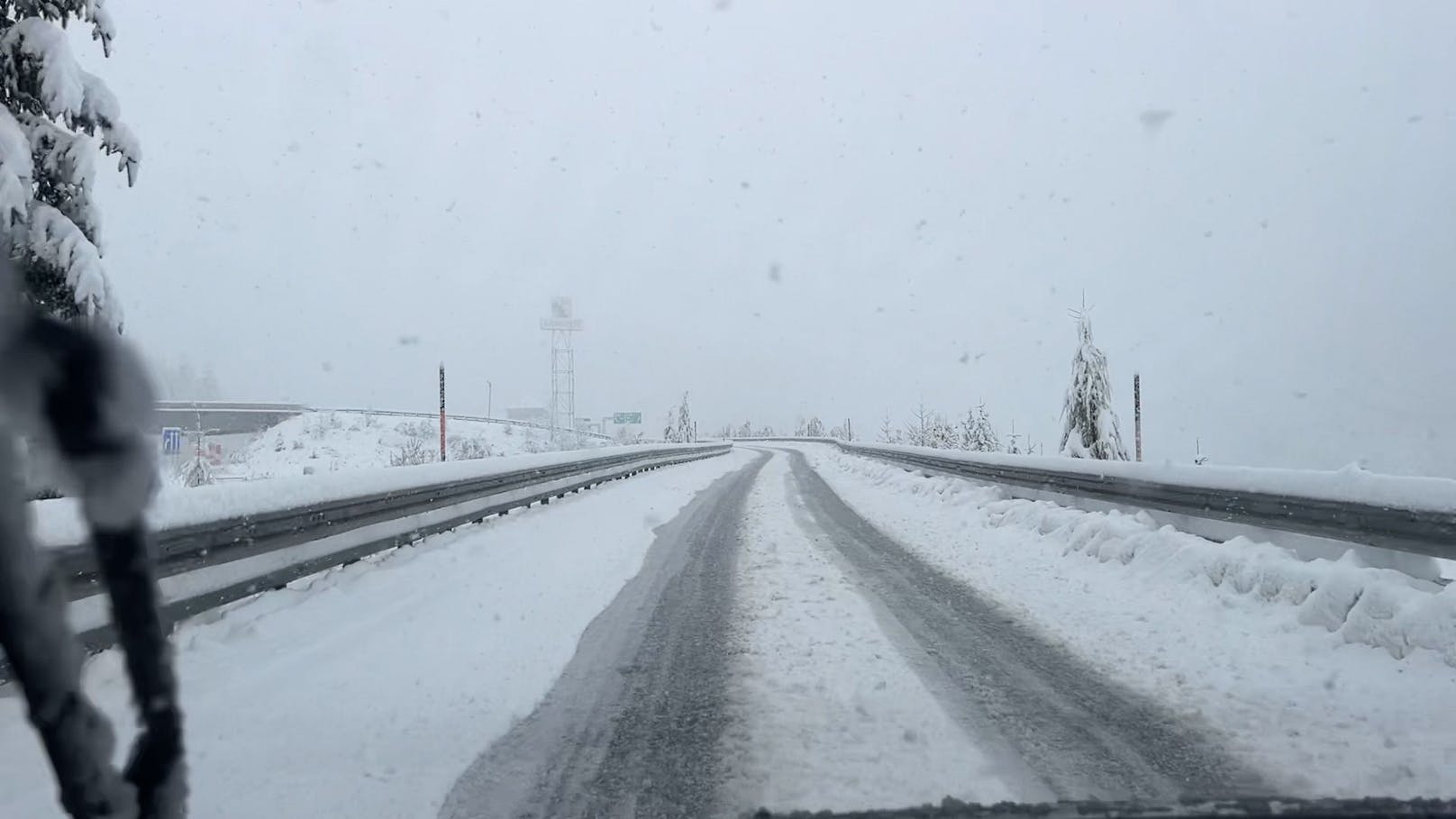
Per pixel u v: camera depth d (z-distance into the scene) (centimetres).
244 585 680
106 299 877
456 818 381
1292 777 408
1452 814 283
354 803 391
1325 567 720
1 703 477
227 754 438
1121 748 449
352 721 495
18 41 869
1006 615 754
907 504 1794
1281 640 644
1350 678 554
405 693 547
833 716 504
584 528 1387
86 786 190
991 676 580
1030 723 489
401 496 1020
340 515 855
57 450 194
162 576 577
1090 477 1245
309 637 661
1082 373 2845
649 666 616
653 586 911
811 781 412
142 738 222
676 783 415
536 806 392
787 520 1509
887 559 1069
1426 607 597
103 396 196
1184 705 515
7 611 178
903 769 425
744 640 684
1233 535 918
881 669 599
